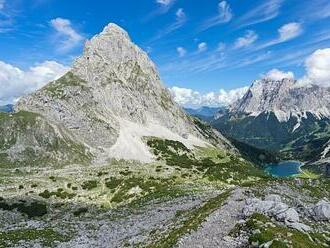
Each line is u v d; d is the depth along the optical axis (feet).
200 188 398.21
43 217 360.07
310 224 177.78
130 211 326.24
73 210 378.94
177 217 229.04
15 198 399.85
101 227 270.87
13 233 257.34
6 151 627.87
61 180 478.59
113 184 458.91
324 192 296.92
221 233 152.35
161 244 158.10
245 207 177.17
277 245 130.00
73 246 222.07
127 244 195.52
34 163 615.57
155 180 478.18
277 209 170.09
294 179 318.04
